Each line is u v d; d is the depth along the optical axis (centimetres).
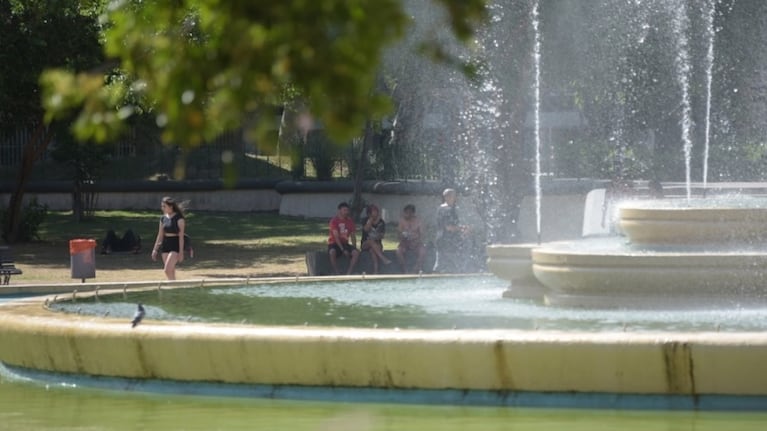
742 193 4297
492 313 2106
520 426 1480
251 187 8406
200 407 1666
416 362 1603
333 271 4219
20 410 1691
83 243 3653
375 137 7906
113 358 1802
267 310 2234
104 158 7456
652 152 6569
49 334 1878
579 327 1853
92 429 1565
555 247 2345
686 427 1453
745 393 1520
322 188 7831
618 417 1513
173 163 8831
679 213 2173
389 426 1496
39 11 5356
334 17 634
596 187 6003
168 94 670
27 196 8212
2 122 6184
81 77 695
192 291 2677
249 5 645
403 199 7012
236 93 651
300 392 1677
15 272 3928
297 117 738
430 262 4250
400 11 647
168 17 779
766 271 2033
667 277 2052
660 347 1526
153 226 7319
